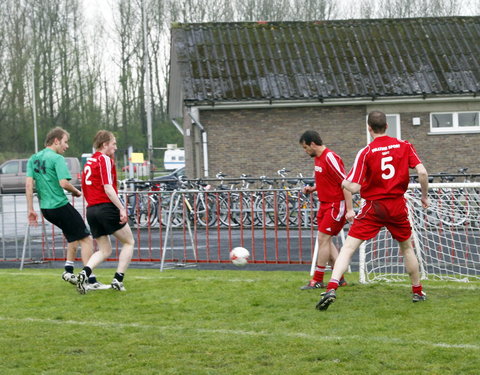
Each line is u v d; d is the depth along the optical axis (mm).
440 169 34656
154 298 12320
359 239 10914
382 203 10820
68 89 85125
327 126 34406
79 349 9094
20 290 13578
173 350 8914
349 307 11141
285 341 9141
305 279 14320
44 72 84438
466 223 15180
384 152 10758
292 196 19109
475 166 34781
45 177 13547
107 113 87375
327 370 7891
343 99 33719
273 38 36719
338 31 37406
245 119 34062
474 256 15250
